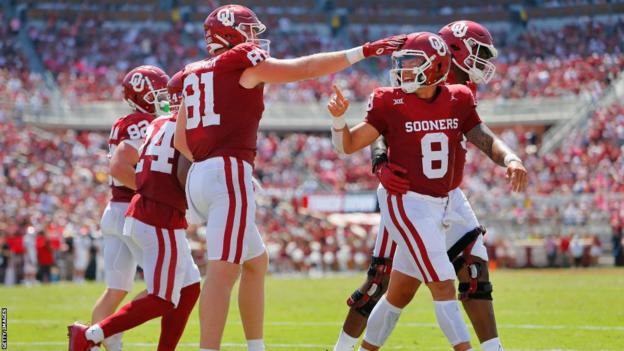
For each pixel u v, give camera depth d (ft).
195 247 276.41
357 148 67.97
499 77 458.09
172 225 71.92
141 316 68.59
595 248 301.43
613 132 389.19
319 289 197.57
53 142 376.27
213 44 69.56
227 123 65.46
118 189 79.25
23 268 248.73
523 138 413.18
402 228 66.90
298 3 522.06
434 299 66.80
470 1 515.50
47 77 452.76
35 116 413.59
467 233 70.69
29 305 157.48
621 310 135.74
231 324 120.98
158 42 485.97
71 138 391.45
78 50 475.31
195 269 74.79
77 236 263.90
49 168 361.10
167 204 71.77
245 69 65.46
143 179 72.38
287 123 447.83
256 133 67.26
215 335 63.52
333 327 118.11
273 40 496.23
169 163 72.02
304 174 394.73
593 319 122.93
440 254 66.33
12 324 122.21
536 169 373.61
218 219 64.49
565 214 320.29
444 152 67.31
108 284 79.05
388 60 481.05
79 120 426.51
